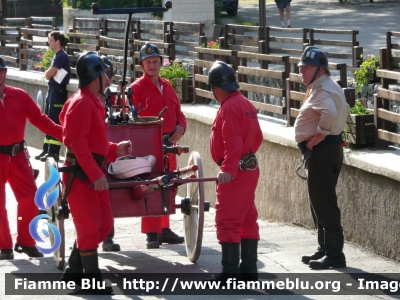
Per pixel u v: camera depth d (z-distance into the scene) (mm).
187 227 10055
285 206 12758
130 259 10273
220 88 8438
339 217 9305
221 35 17547
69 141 8242
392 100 10672
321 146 9102
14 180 10664
